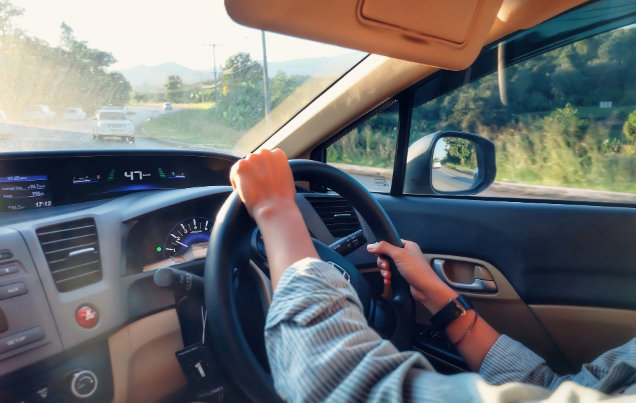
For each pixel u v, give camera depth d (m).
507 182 1.84
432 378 0.47
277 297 0.53
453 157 1.94
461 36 0.97
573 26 1.58
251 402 0.90
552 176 1.76
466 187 1.92
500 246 1.75
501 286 1.75
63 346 1.13
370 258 1.71
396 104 1.96
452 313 0.98
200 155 1.94
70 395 1.15
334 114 1.96
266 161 0.68
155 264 1.40
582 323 1.65
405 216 1.97
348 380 0.46
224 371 0.80
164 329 1.32
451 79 1.82
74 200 1.62
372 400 0.45
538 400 0.48
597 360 0.77
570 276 1.66
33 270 1.12
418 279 1.02
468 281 1.85
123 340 1.26
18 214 1.46
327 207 1.75
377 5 0.80
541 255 1.69
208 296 0.79
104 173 1.69
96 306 1.20
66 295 1.17
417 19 0.87
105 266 1.26
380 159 2.06
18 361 1.07
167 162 1.86
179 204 1.46
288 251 0.60
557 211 1.69
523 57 1.71
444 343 1.72
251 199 0.66
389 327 1.05
